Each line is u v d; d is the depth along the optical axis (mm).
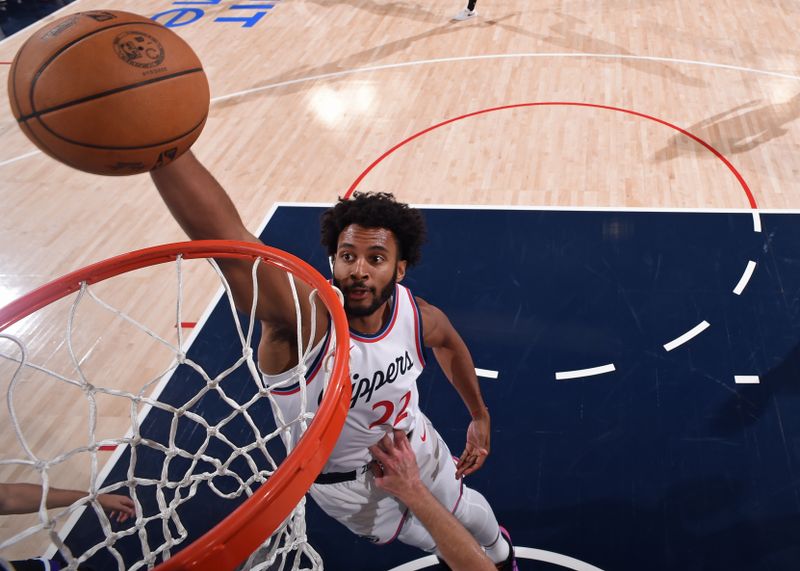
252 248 1712
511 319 4340
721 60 7129
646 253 4742
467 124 6316
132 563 3168
